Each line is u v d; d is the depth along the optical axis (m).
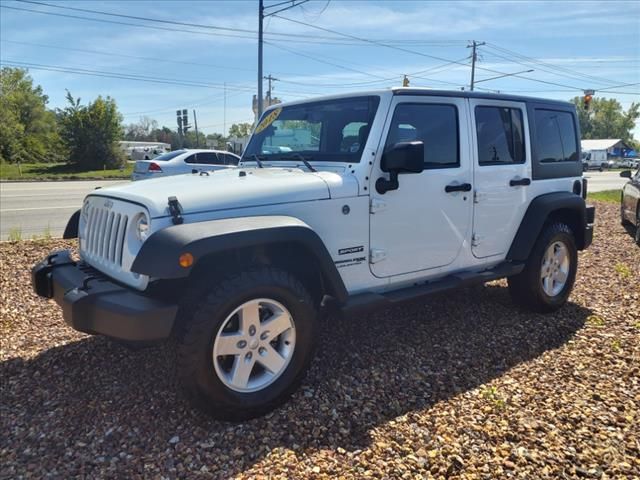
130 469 2.54
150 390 3.30
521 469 2.53
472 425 2.91
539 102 4.79
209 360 2.78
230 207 2.95
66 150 38.81
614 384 3.40
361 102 3.70
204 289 2.84
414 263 3.84
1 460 2.60
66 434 2.83
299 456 2.64
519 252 4.55
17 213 11.95
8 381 3.44
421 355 3.88
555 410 3.07
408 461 2.59
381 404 3.15
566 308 5.03
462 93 4.07
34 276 3.50
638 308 4.97
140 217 2.89
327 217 3.30
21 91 64.44
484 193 4.22
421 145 3.31
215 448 2.71
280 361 3.09
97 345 4.01
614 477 2.47
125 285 2.98
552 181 4.89
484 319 4.67
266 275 2.95
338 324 4.48
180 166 14.77
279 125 4.23
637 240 8.52
